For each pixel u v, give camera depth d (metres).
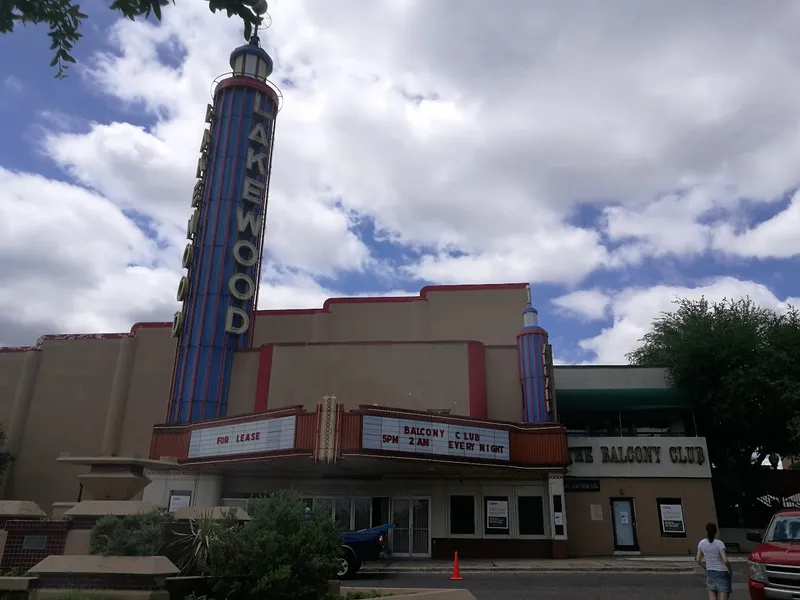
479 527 27.73
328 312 37.06
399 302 36.94
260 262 35.53
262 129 37.34
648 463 29.88
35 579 9.26
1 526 11.34
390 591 12.52
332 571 11.56
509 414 30.42
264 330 36.91
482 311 36.09
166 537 10.55
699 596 15.98
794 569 11.23
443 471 27.58
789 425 31.73
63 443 36.28
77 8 6.30
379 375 31.28
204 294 33.41
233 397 32.19
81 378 37.56
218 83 38.25
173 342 37.78
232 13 5.89
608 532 28.86
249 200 35.66
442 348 31.47
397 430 25.12
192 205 35.78
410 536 27.61
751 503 34.69
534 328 30.59
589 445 30.30
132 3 5.71
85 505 10.97
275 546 10.59
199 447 28.08
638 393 32.09
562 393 32.09
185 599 9.64
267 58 39.44
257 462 26.02
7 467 35.47
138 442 35.94
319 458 24.36
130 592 8.96
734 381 31.23
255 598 10.20
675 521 28.98
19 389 37.38
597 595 16.11
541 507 27.97
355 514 28.08
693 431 33.62
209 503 27.95
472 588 17.33
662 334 36.28
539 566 22.83
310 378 31.50
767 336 33.31
